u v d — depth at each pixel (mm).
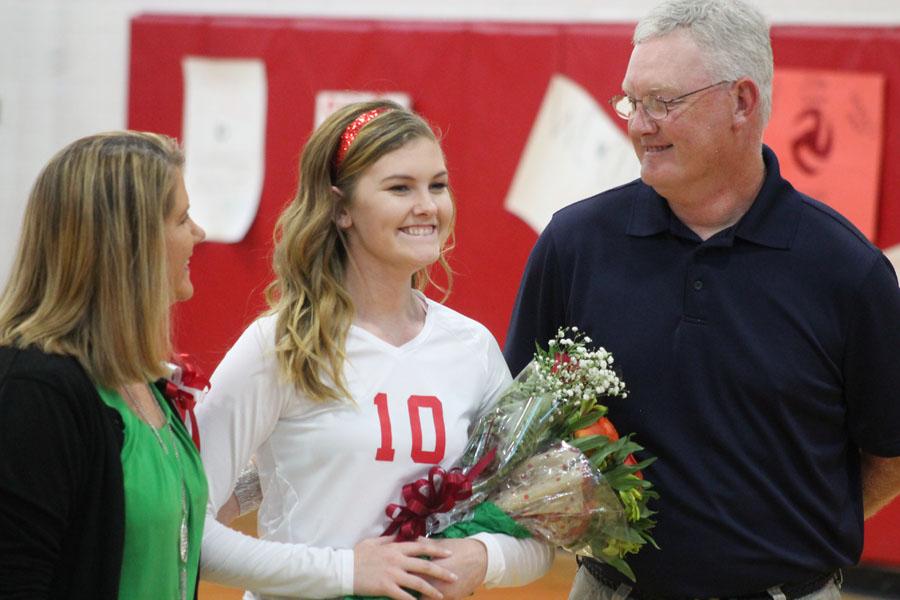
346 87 15883
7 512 5215
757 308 7094
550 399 6945
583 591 7656
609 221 7535
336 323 6727
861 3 14805
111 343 5598
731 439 7059
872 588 14531
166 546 5777
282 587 6453
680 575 7098
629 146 14891
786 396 7031
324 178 6879
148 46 16656
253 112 16219
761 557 6992
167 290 5812
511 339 8039
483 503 6898
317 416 6617
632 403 7266
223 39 16328
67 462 5344
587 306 7477
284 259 6879
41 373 5344
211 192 16391
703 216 7203
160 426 6082
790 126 14344
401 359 6840
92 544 5461
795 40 14250
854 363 7113
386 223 6699
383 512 6660
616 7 15883
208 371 16406
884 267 7098
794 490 7086
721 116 6879
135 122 16766
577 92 15070
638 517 6867
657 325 7211
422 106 15641
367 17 16422
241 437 6562
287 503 6668
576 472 6789
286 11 17000
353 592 6422
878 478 7629
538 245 7875
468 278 15602
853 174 14117
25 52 17969
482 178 15484
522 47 15234
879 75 13969
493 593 14188
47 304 5586
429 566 6469
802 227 7145
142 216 5680
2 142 18062
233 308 16312
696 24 6875
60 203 5621
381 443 6590
